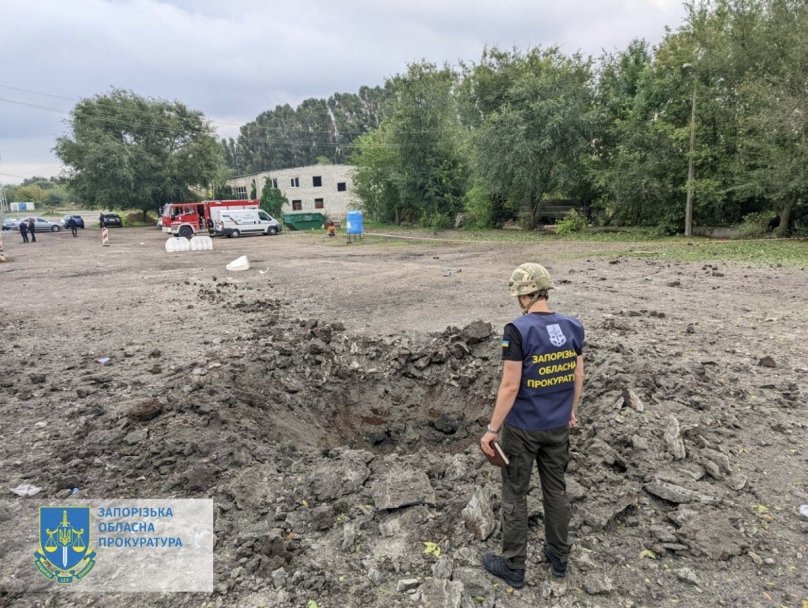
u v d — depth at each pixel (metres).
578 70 29.12
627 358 6.14
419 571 2.95
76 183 52.53
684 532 3.19
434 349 7.25
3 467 4.21
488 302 10.72
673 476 3.78
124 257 23.80
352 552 3.12
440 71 37.59
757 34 21.67
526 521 2.82
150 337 8.60
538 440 2.73
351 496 3.66
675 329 8.15
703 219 25.38
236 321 9.58
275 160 122.19
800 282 11.97
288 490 3.74
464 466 3.99
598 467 3.90
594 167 28.33
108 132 53.59
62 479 3.90
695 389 5.29
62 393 5.92
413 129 38.09
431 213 39.69
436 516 3.41
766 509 3.47
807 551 3.07
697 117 23.33
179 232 37.59
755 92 20.16
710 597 2.74
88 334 9.00
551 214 33.34
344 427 6.27
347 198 62.62
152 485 3.87
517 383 2.64
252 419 5.17
